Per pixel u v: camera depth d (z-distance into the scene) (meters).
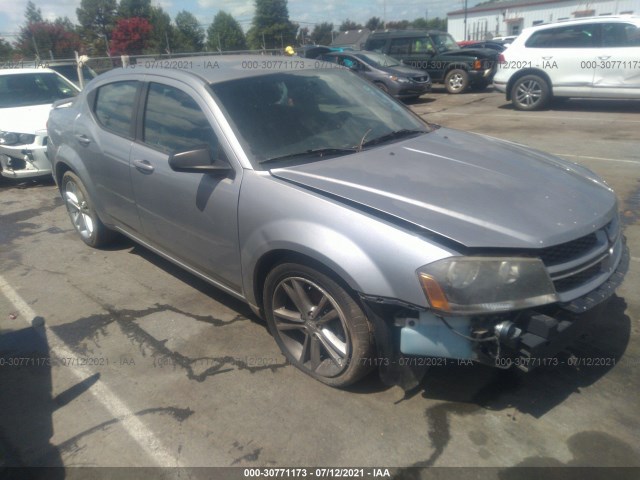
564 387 2.73
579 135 8.45
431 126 3.78
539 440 2.41
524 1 50.28
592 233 2.49
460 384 2.79
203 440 2.52
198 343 3.29
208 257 3.25
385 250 2.32
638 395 2.65
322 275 2.54
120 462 2.42
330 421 2.59
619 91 10.05
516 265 2.20
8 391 2.93
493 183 2.68
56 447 2.53
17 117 7.01
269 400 2.75
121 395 2.86
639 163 6.57
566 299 2.31
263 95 3.28
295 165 2.89
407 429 2.51
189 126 3.25
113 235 4.77
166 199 3.39
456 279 2.18
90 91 4.41
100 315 3.68
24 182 7.39
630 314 3.32
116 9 59.00
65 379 3.01
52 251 4.86
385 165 2.88
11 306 3.86
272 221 2.69
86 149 4.23
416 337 2.36
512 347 2.22
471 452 2.37
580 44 10.32
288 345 2.98
